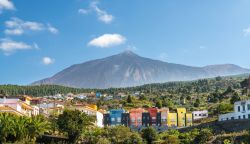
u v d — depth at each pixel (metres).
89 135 140.62
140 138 142.75
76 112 139.38
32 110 179.88
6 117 119.50
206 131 132.12
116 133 145.38
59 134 144.00
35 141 127.06
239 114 154.50
